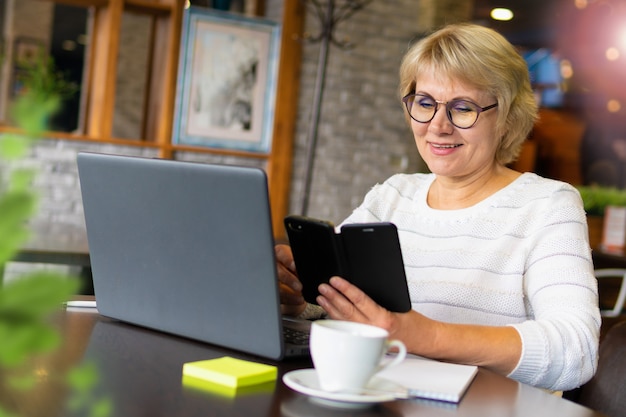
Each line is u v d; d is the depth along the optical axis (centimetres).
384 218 173
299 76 510
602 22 634
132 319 123
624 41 635
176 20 469
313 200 525
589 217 598
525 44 671
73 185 460
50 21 477
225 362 98
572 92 686
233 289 106
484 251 155
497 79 154
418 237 165
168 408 80
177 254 112
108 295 126
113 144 469
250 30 489
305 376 94
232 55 486
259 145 500
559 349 122
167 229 112
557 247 146
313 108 465
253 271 103
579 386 135
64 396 80
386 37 532
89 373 30
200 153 490
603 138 696
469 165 159
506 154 167
